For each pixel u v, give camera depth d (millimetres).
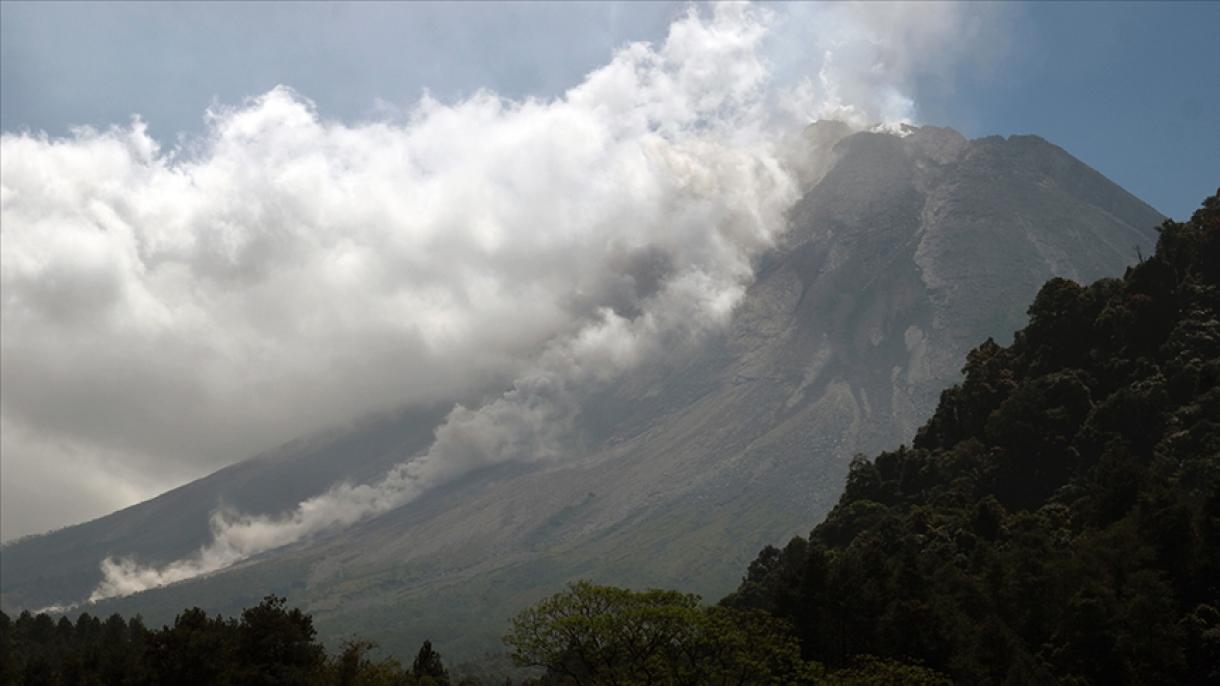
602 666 73188
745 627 76125
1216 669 90875
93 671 88250
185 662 81750
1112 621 94312
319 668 86312
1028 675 89562
